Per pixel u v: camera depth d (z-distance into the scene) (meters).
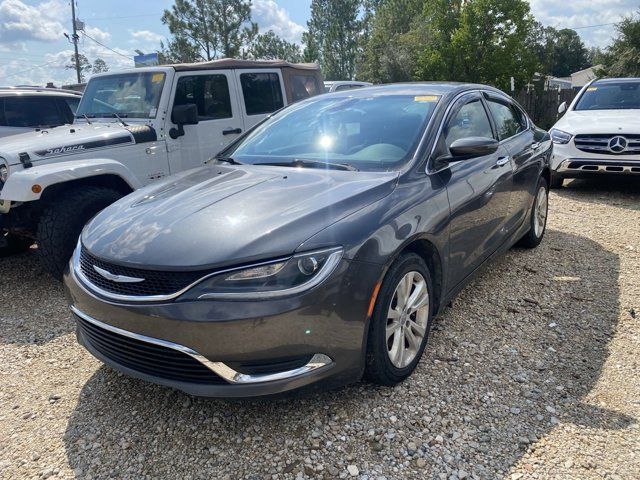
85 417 2.81
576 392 2.87
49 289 4.80
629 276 4.52
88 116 5.98
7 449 2.58
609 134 7.35
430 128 3.39
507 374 3.05
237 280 2.34
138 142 5.29
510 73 29.64
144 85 5.74
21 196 4.21
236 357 2.34
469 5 29.84
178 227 2.62
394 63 36.75
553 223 6.37
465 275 3.60
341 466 2.37
